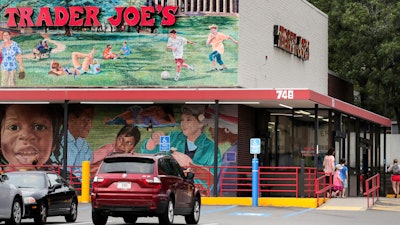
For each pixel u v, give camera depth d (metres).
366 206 37.84
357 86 68.44
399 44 57.75
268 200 38.34
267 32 45.50
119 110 42.59
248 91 39.44
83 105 42.88
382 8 60.41
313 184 43.03
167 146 39.03
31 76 43.00
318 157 44.91
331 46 63.31
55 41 42.91
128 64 42.31
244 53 42.28
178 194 26.98
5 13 43.19
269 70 45.69
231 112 41.75
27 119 43.00
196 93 39.72
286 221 29.92
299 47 50.34
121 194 25.73
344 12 62.59
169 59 42.03
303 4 51.94
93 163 42.66
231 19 41.66
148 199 25.59
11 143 42.91
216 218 31.09
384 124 56.88
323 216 32.66
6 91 40.56
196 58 41.84
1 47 43.22
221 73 41.59
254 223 28.75
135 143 42.38
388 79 58.88
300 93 39.00
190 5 42.00
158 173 25.86
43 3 43.03
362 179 53.22
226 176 41.56
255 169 38.19
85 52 42.66
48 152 42.94
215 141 39.78
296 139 45.12
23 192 27.33
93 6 42.59
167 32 42.12
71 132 42.84
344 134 48.34
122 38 42.41
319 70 55.34
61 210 28.73
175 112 42.16
